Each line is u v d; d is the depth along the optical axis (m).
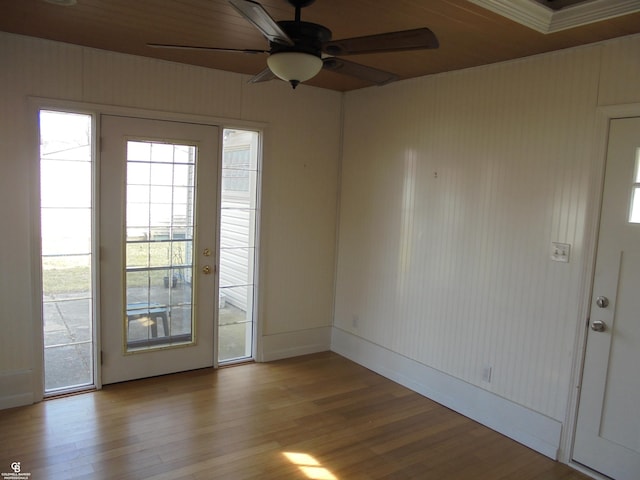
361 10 2.40
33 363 3.34
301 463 2.82
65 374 3.63
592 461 2.86
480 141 3.37
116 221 3.60
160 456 2.80
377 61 3.36
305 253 4.55
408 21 2.53
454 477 2.77
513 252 3.19
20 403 3.31
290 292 4.50
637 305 2.66
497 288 3.29
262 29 1.86
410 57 3.22
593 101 2.78
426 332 3.82
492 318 3.33
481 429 3.34
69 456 2.75
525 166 3.11
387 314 4.17
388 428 3.29
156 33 2.95
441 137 3.65
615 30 2.54
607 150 2.73
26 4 2.51
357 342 4.48
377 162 4.23
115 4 2.48
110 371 3.71
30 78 3.16
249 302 4.40
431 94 3.71
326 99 4.49
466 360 3.52
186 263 3.95
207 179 3.95
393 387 3.98
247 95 4.05
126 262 3.67
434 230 3.72
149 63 3.57
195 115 3.80
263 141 4.17
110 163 3.52
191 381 3.88
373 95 4.24
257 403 3.56
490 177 3.32
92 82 3.37
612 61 2.70
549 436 3.03
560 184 2.94
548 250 3.01
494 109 3.28
